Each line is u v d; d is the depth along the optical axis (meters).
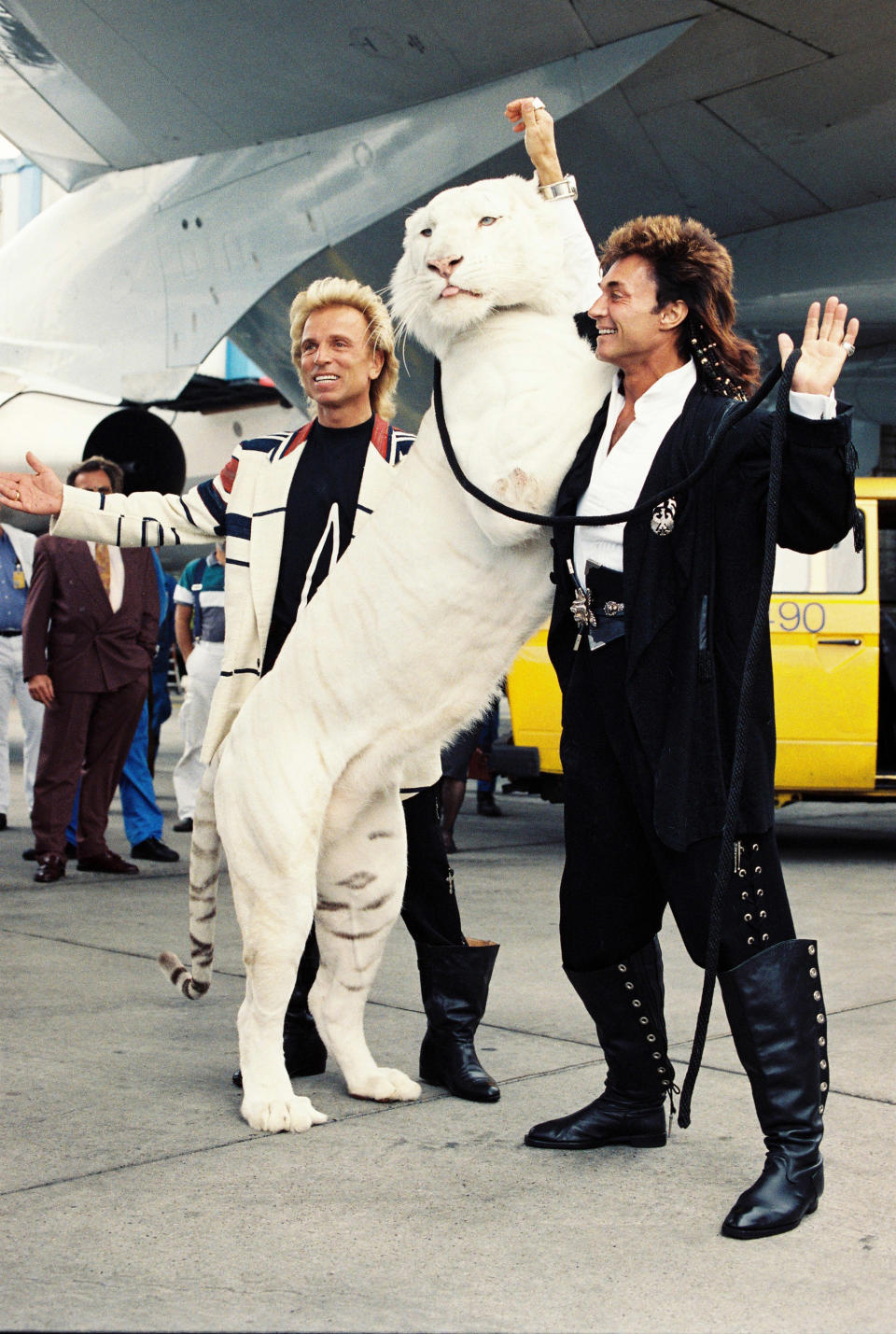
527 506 2.16
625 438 2.13
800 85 6.74
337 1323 1.73
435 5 6.45
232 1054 3.03
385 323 2.81
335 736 2.46
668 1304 1.79
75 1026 3.25
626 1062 2.41
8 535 6.72
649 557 2.08
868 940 4.32
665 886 2.17
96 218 9.02
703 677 2.06
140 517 2.80
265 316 9.42
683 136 7.32
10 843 6.48
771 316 8.36
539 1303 1.80
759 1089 2.12
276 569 2.76
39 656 5.35
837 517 2.02
